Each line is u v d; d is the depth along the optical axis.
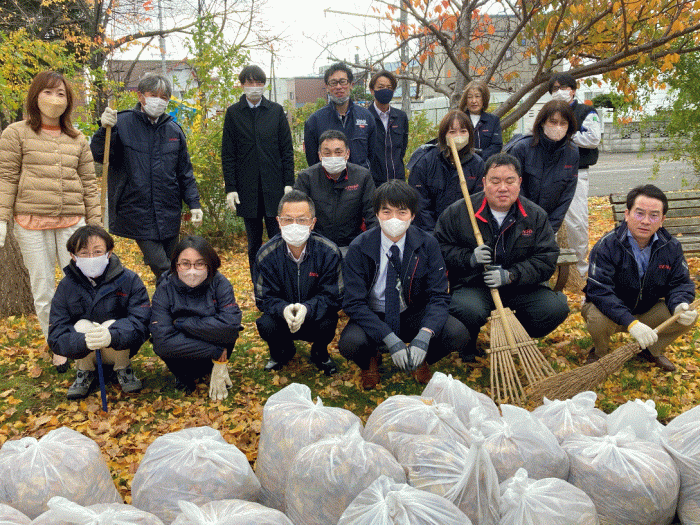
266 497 2.41
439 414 2.34
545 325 3.94
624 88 6.92
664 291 3.90
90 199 4.23
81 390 3.74
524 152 4.50
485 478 1.94
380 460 2.03
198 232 8.91
